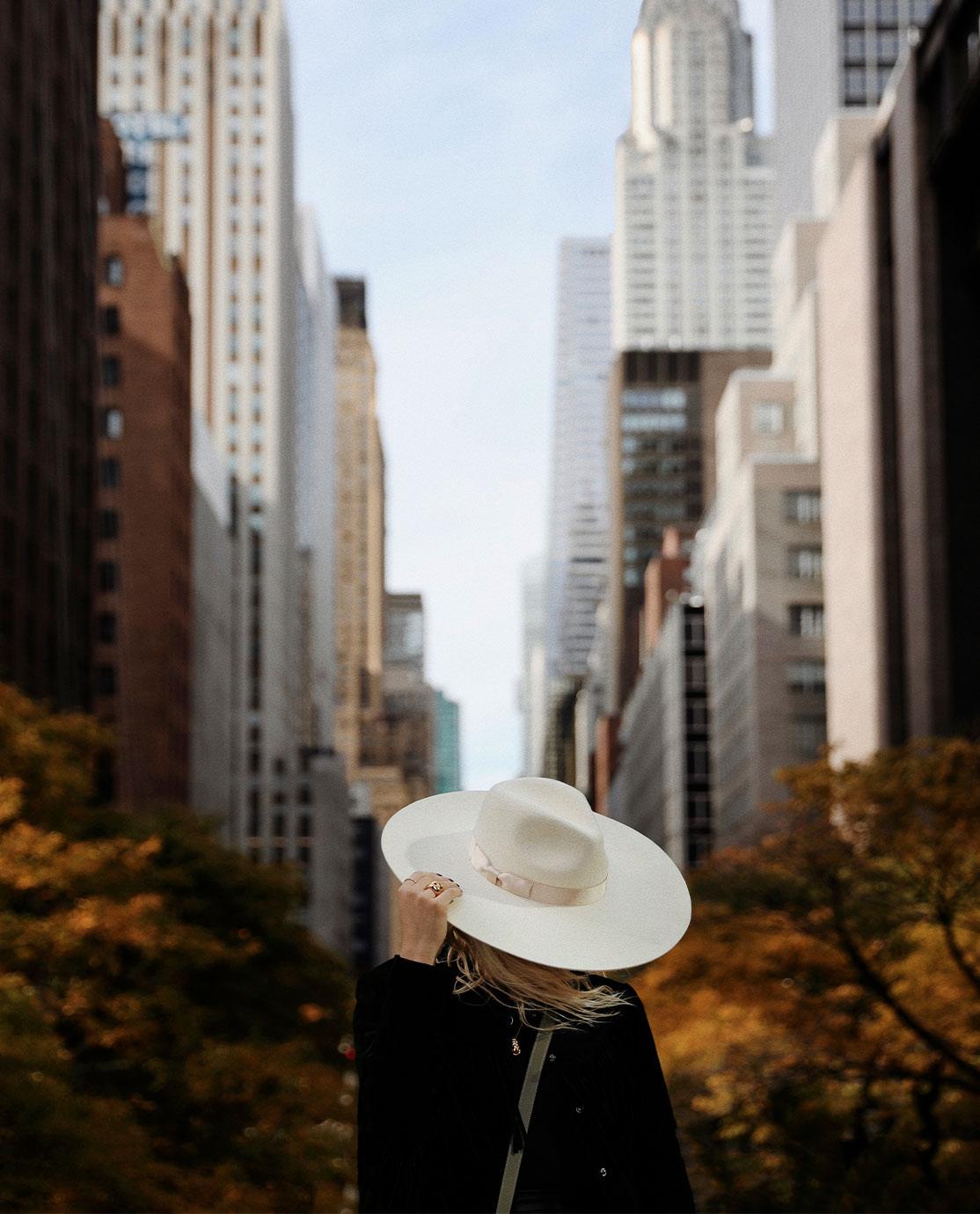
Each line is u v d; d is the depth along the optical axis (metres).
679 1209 3.61
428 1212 3.45
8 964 25.77
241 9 184.62
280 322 181.62
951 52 66.50
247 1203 25.95
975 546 66.44
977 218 66.69
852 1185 24.78
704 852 133.62
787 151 179.62
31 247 68.25
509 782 3.88
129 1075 30.75
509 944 3.59
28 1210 18.23
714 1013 33.31
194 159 181.88
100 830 41.09
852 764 26.81
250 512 178.62
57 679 70.31
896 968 27.81
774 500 107.69
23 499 65.38
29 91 67.88
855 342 80.12
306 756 187.75
